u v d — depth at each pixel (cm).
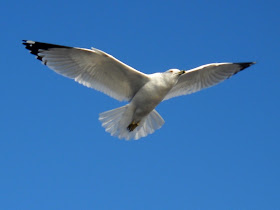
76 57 1370
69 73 1393
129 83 1438
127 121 1475
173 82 1423
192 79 1551
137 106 1446
